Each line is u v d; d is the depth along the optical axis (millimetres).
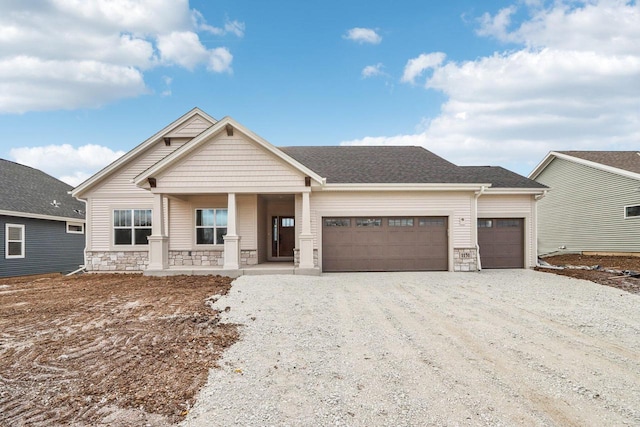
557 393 3967
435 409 3600
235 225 12289
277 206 16062
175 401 3674
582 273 12391
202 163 12266
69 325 6230
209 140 12273
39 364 4539
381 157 16469
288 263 14602
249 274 12023
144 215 14492
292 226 16094
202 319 6590
